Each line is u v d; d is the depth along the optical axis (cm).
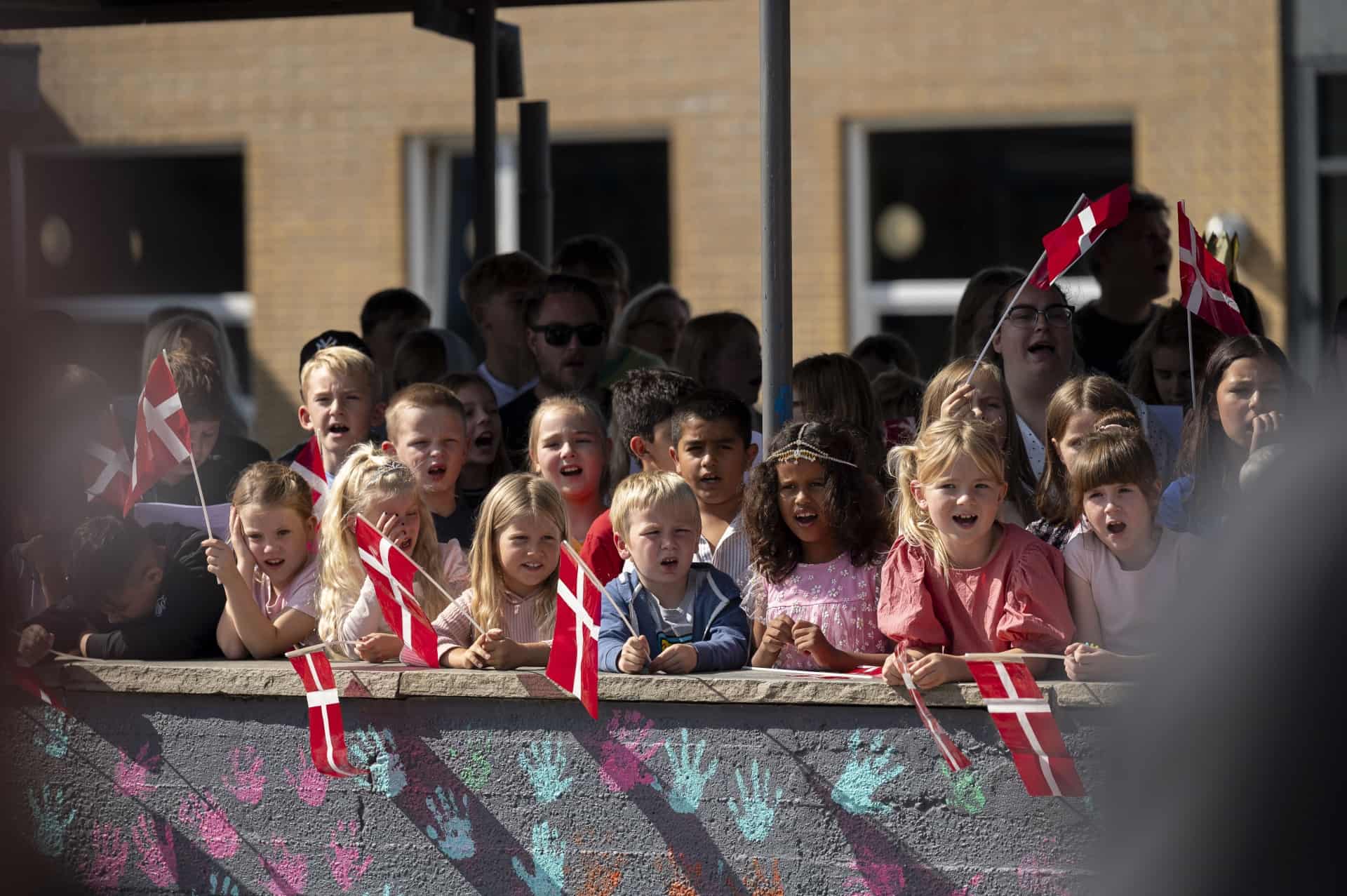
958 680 1071
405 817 1175
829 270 3247
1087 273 2691
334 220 3400
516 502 1202
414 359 1889
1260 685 912
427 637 1159
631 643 1137
